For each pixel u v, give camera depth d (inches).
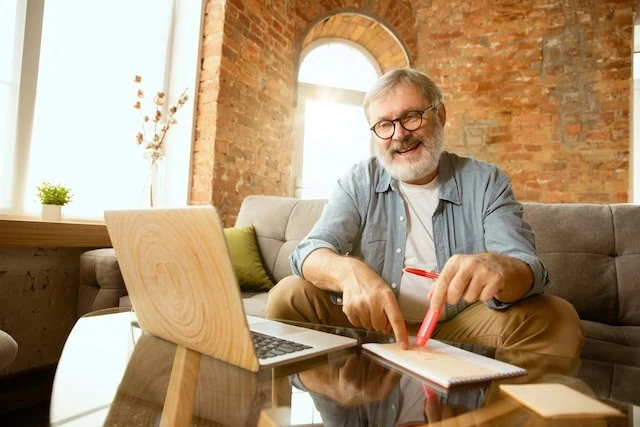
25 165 75.0
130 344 26.8
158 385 20.0
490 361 24.9
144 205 97.3
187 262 22.4
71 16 82.8
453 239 46.6
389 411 17.7
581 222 63.8
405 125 46.5
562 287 60.6
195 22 102.6
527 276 32.5
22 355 68.9
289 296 38.8
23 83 74.5
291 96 124.0
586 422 16.8
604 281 59.9
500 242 40.8
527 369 24.4
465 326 37.4
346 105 140.4
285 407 17.9
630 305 58.2
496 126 128.2
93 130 87.2
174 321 25.7
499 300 33.6
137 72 96.7
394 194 49.4
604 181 119.4
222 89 99.8
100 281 62.7
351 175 52.4
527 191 124.4
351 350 27.2
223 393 19.3
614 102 120.3
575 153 121.8
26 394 65.8
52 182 79.8
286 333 30.0
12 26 73.8
